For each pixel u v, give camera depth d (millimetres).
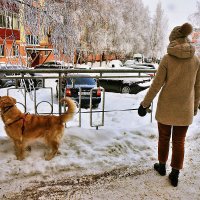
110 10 28219
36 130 3416
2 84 8805
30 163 3357
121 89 16266
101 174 3320
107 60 41406
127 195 2941
